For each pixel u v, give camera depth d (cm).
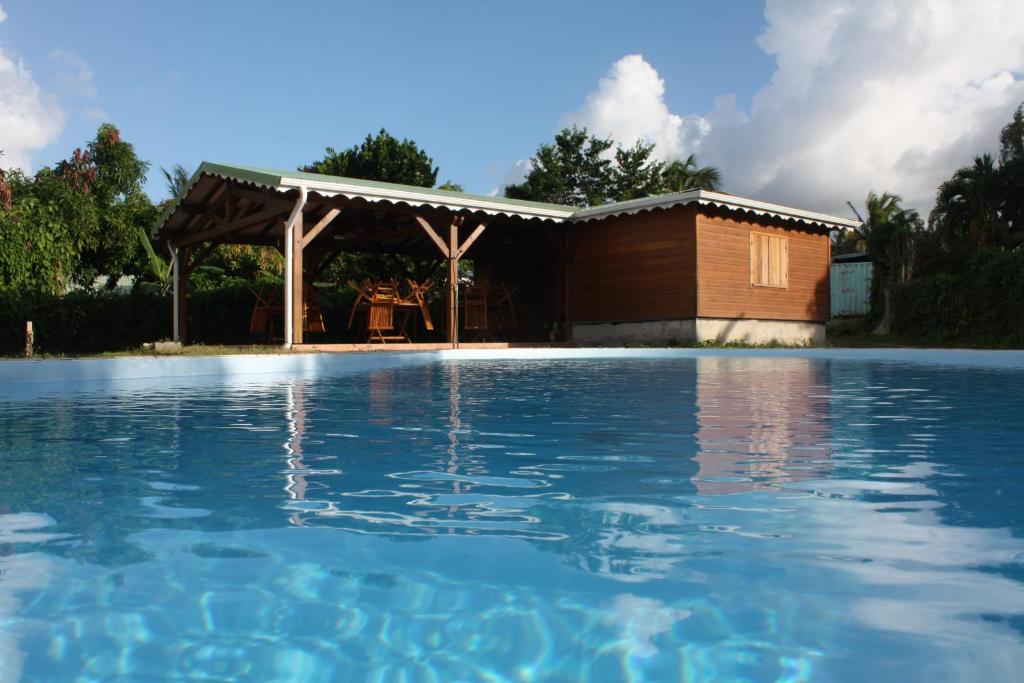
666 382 610
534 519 168
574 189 3353
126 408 429
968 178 2472
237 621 110
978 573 129
